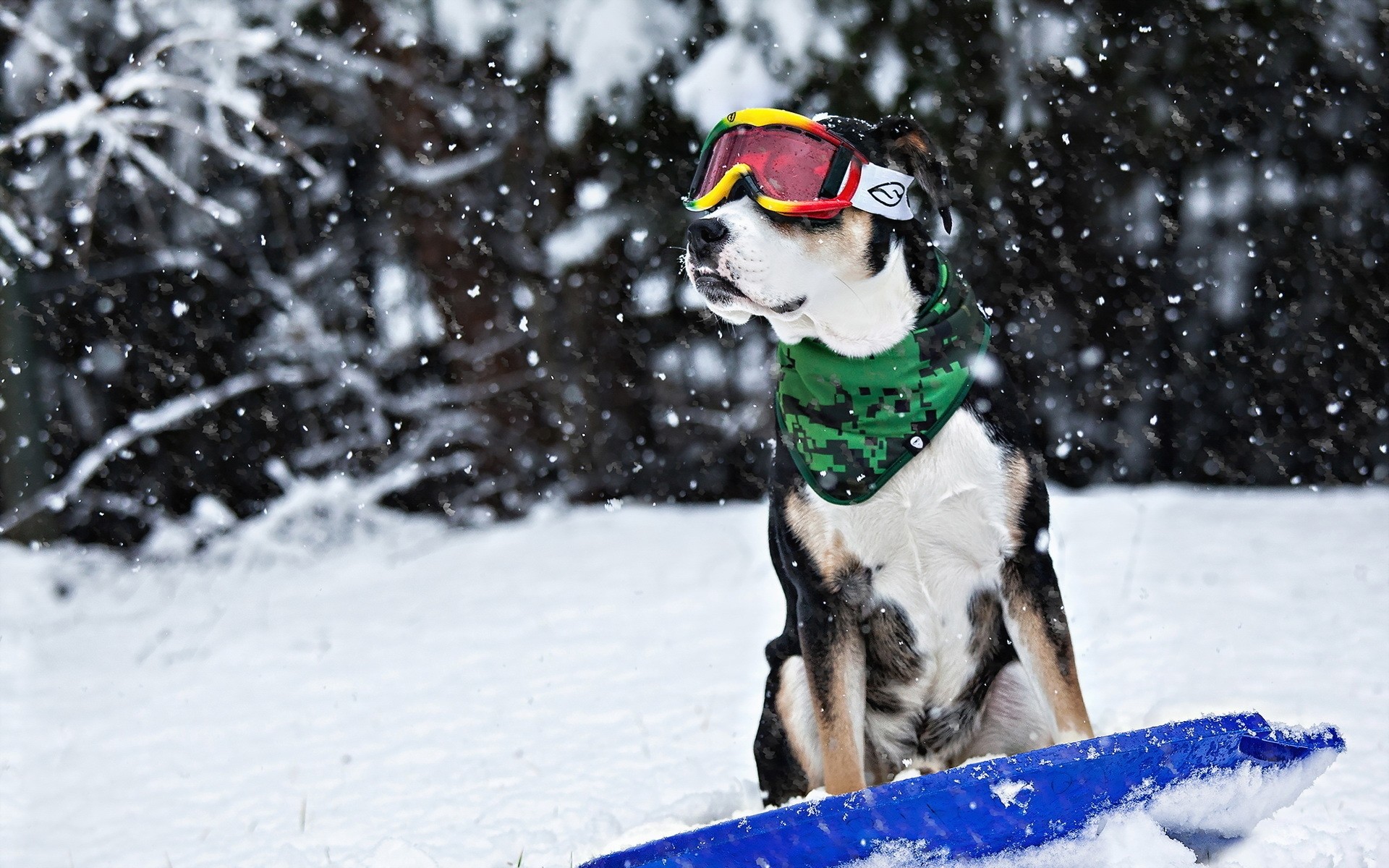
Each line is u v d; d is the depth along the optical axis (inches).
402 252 439.8
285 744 208.8
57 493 377.4
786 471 145.3
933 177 148.2
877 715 151.7
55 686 272.8
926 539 139.5
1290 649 207.6
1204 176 456.1
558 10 356.8
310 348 422.3
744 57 340.2
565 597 304.7
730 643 247.6
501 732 201.6
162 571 395.9
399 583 346.6
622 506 429.7
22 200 357.4
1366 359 467.8
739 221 136.3
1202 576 269.9
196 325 457.1
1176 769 111.0
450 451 439.2
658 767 175.8
